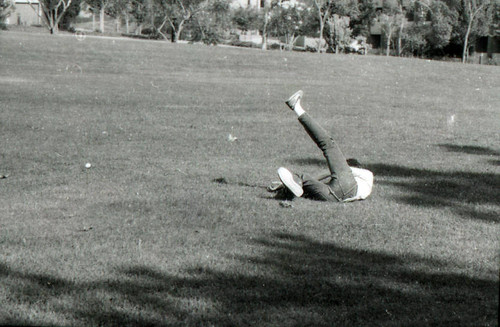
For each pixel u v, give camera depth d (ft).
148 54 86.84
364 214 20.12
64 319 12.37
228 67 82.89
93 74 71.20
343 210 20.52
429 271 15.16
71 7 164.45
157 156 30.42
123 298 13.39
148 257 15.81
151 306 12.99
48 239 17.16
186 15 147.54
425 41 159.74
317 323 12.25
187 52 90.84
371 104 55.77
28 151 30.76
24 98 51.06
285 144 34.60
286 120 44.57
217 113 47.19
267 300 13.37
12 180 24.64
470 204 21.98
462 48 165.17
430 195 23.34
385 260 15.93
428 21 163.43
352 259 15.89
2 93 53.31
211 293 13.66
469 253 16.52
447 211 20.97
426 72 87.25
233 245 16.89
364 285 14.20
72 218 19.33
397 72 86.22
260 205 20.98
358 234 18.04
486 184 25.63
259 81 72.49
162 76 72.59
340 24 156.76
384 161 30.40
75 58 80.53
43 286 13.97
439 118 47.60
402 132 40.06
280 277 14.60
